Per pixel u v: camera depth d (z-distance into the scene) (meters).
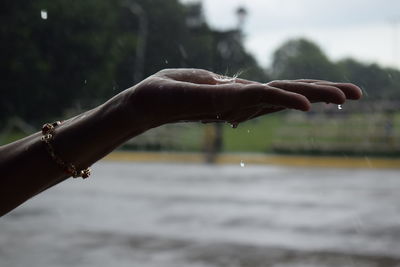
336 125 29.36
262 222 11.04
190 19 43.41
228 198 14.25
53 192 15.44
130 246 9.08
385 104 28.00
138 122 1.06
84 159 1.13
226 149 28.89
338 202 13.52
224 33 38.62
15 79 34.75
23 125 35.19
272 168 23.17
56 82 35.25
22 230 10.30
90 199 14.16
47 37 34.84
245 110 1.01
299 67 37.81
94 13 36.03
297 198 14.19
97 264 8.01
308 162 24.69
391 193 15.11
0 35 34.00
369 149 26.11
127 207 12.91
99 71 36.12
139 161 27.00
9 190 1.14
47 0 34.44
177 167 23.47
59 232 10.12
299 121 31.38
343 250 8.77
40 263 8.05
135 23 41.88
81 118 1.13
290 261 8.14
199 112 1.01
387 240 9.48
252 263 8.02
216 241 9.41
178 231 10.22
